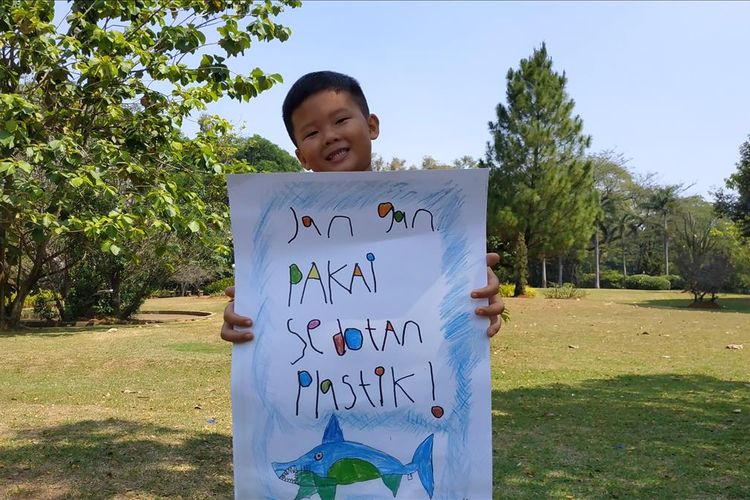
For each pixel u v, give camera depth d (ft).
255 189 5.98
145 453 15.28
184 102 21.86
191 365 29.78
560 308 68.39
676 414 20.33
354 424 5.73
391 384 5.76
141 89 21.68
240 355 5.83
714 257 74.74
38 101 23.08
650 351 35.22
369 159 6.56
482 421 5.73
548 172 87.35
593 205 92.63
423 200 5.97
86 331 46.60
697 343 38.86
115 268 56.80
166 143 21.36
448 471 5.69
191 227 20.94
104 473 13.89
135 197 21.68
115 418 18.71
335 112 6.29
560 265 165.48
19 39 20.62
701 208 184.14
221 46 20.89
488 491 5.65
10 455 14.92
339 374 5.78
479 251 5.91
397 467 5.69
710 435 17.75
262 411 5.77
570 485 13.73
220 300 98.07
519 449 16.30
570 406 21.45
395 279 5.89
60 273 57.00
